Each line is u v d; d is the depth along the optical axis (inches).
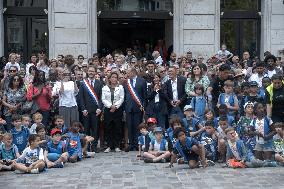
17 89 527.5
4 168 430.0
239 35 780.6
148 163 458.6
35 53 739.4
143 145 483.5
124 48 892.6
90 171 421.4
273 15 767.1
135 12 776.3
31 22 750.5
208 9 759.7
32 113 519.2
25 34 749.3
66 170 428.1
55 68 589.6
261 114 454.6
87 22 745.0
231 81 506.9
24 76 587.5
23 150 450.9
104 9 772.0
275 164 434.9
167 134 471.2
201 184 365.7
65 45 742.5
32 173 415.2
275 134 446.3
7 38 751.1
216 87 520.1
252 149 450.6
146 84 542.3
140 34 892.0
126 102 535.8
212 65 658.8
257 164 431.8
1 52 740.7
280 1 767.1
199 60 656.4
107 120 532.4
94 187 360.2
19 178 397.7
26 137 469.1
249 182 370.6
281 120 472.4
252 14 780.0
